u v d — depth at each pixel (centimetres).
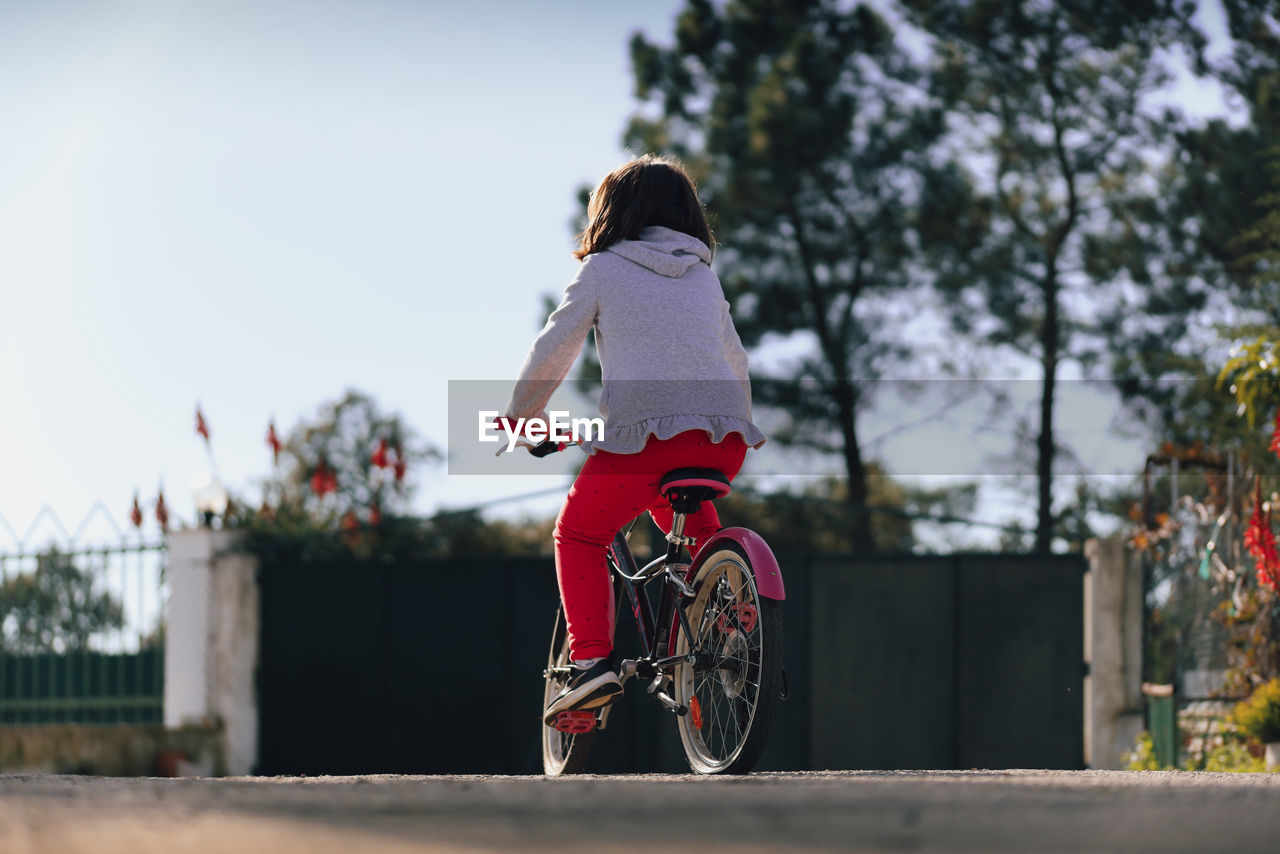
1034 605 1569
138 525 1530
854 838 239
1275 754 905
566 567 540
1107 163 2961
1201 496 1242
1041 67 2970
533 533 3509
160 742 1462
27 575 1494
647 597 566
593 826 251
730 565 514
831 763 1562
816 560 1598
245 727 1577
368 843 231
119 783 372
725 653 514
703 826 251
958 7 2970
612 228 539
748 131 2975
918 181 2980
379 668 1623
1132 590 1498
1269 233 1323
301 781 391
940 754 1558
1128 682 1485
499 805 281
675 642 540
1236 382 935
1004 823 252
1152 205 2866
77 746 1339
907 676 1577
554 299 2869
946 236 2966
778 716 1569
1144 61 2875
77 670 1538
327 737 1609
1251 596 1049
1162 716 1356
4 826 250
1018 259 3005
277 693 1608
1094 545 1512
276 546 1619
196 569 1572
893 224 2997
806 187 3002
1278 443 923
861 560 1596
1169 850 225
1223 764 1038
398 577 1636
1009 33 2944
